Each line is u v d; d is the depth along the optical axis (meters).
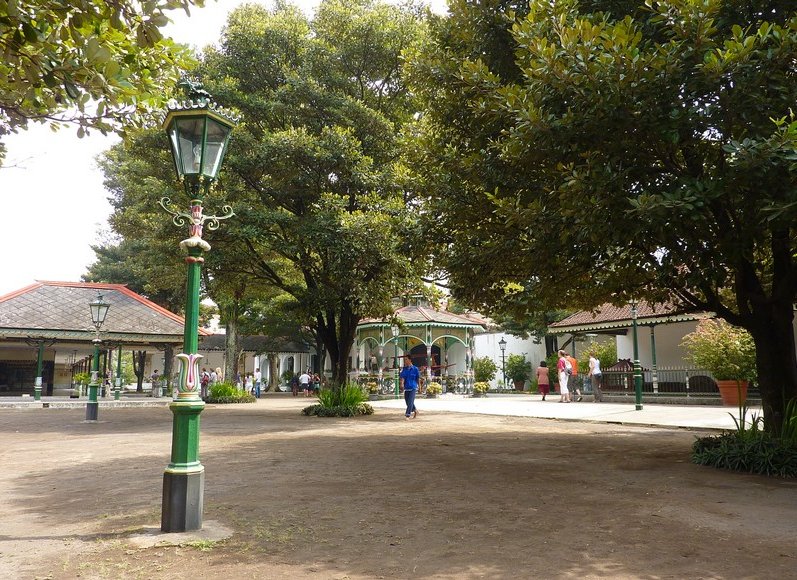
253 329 39.81
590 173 6.64
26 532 5.07
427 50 10.28
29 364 35.47
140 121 5.50
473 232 9.82
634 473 7.71
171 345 29.50
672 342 25.14
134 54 4.95
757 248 8.21
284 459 9.12
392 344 41.59
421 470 8.08
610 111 6.39
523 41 7.12
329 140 15.81
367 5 18.38
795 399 8.13
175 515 5.01
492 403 24.03
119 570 4.08
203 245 5.38
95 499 6.39
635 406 19.08
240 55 17.84
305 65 17.34
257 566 4.15
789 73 6.29
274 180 17.19
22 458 9.53
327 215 15.49
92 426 15.31
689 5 6.00
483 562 4.20
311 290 17.45
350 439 11.80
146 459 9.27
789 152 5.52
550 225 7.61
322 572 4.02
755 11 7.09
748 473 7.61
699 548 4.46
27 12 4.04
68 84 3.95
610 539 4.72
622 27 6.18
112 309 27.47
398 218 14.40
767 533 4.86
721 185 6.11
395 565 4.15
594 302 10.99
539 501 6.12
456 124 9.97
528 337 37.94
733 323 8.94
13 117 4.65
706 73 6.03
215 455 9.56
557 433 12.80
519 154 7.65
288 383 49.34
